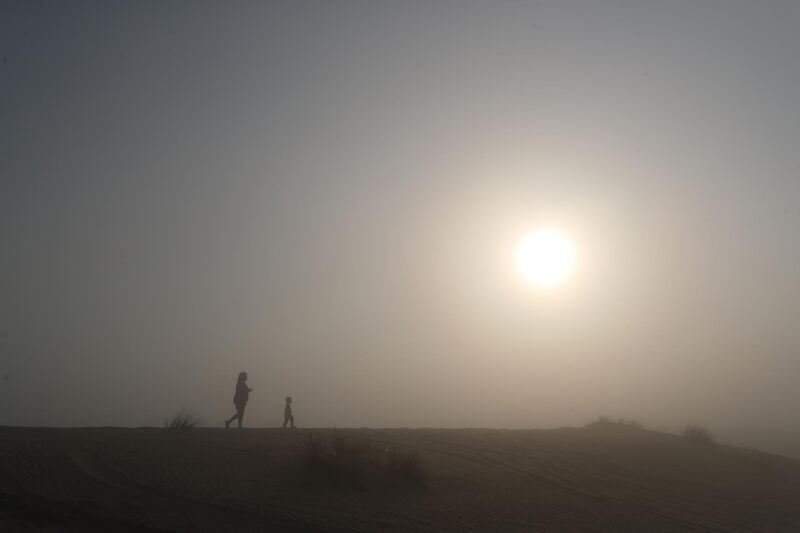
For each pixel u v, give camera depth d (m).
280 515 13.81
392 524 13.73
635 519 15.77
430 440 23.14
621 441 25.53
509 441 23.89
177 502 14.45
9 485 15.09
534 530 14.16
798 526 16.50
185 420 25.67
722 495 19.50
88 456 18.20
